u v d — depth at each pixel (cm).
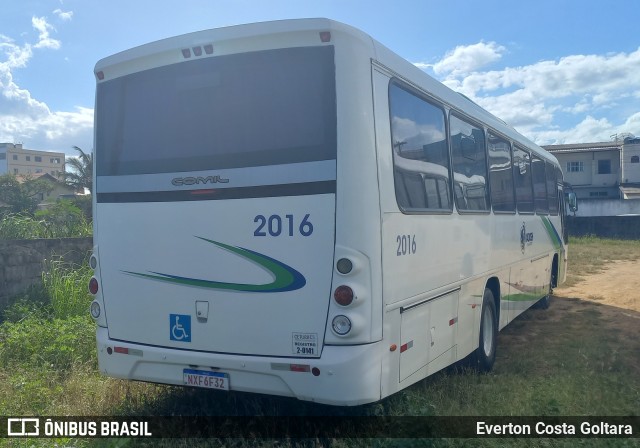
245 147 480
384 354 465
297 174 460
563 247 1338
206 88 500
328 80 459
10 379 639
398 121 508
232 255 481
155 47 518
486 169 744
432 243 561
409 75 539
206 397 590
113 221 539
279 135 470
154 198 518
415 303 521
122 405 583
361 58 464
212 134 495
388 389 472
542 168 1098
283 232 462
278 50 475
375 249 455
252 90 482
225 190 485
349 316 442
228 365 476
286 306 461
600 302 1296
